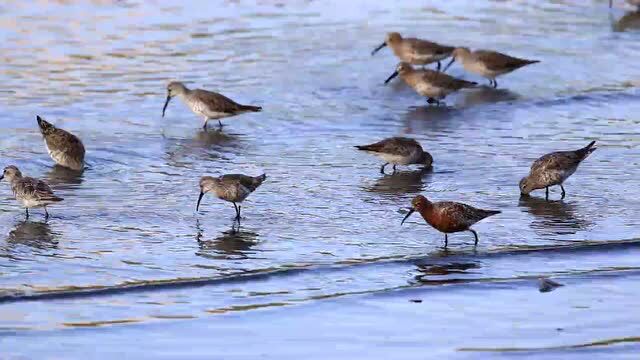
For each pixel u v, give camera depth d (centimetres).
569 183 1880
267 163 1975
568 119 2266
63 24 2844
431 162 1958
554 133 2167
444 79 2359
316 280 1476
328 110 2298
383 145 1906
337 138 2131
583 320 1372
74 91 2355
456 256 1560
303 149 2062
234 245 1584
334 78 2500
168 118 2231
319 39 2797
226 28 2866
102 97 2331
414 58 2583
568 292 1455
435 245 1603
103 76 2461
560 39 2862
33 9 2961
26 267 1487
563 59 2692
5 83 2381
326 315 1377
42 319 1343
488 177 1911
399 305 1409
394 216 1719
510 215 1728
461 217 1584
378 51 2708
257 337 1312
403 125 2222
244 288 1448
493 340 1314
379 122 2238
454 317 1377
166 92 2375
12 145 2034
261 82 2452
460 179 1900
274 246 1584
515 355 1273
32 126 2138
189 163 1970
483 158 2011
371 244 1603
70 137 1917
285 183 1866
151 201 1770
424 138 2133
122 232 1628
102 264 1504
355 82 2483
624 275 1509
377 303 1413
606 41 2848
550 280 1488
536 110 2331
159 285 1441
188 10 3027
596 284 1480
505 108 2347
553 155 1788
